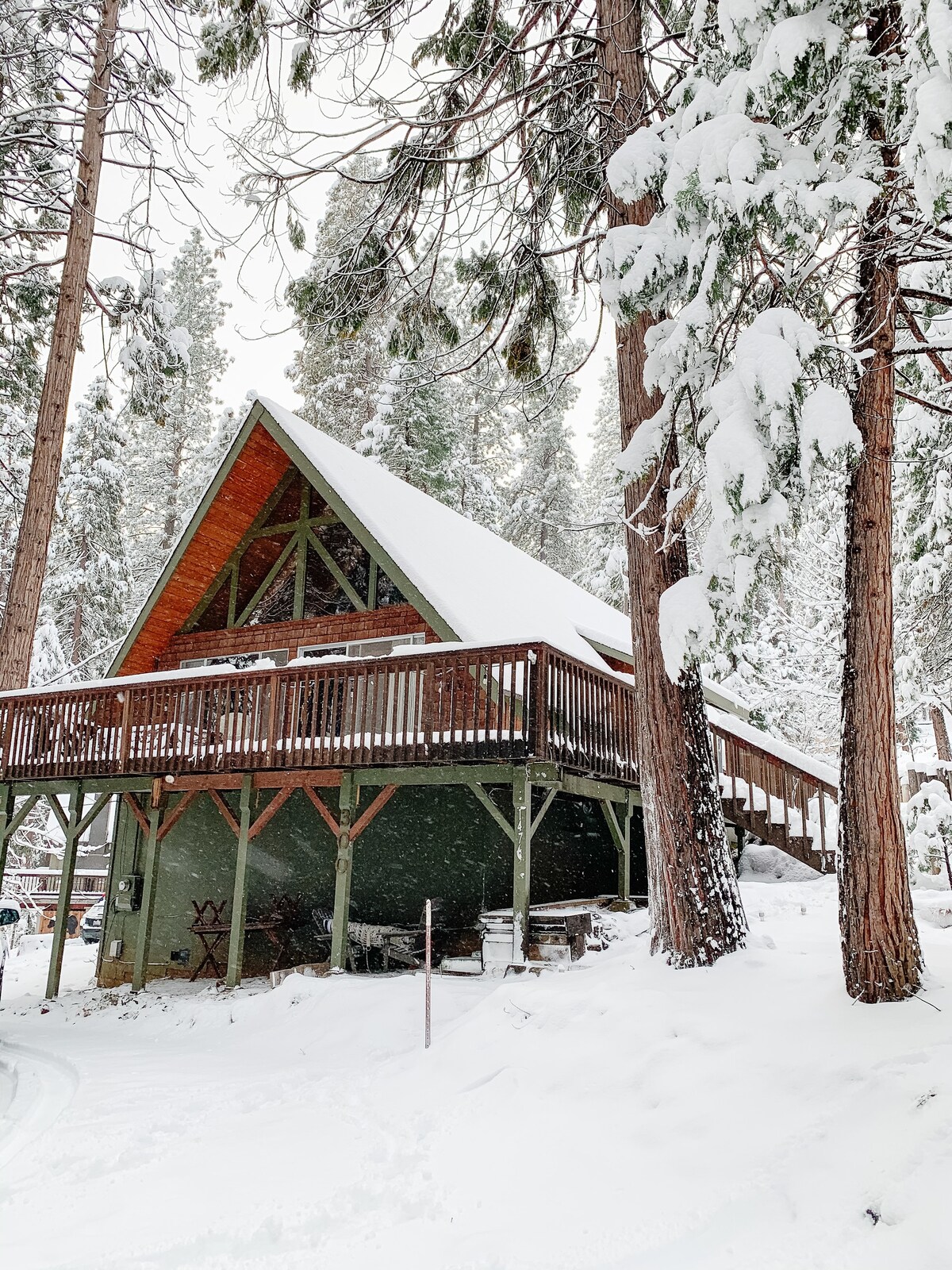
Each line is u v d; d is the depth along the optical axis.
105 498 30.80
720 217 5.24
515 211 9.44
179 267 40.69
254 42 8.54
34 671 26.80
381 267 9.50
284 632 15.17
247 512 15.86
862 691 5.82
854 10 5.20
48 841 23.98
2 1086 8.00
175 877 14.93
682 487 6.55
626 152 6.04
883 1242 3.30
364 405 29.39
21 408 23.52
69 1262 3.99
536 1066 5.73
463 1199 4.32
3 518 24.14
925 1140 3.73
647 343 6.39
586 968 8.10
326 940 13.32
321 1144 5.34
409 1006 8.31
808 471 4.96
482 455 37.53
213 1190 4.74
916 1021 4.99
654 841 7.36
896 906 5.56
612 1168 4.39
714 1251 3.54
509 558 19.08
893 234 5.71
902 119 5.05
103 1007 11.85
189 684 12.29
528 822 9.85
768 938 7.50
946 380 6.70
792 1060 4.91
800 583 20.55
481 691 10.07
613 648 17.23
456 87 9.26
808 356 5.11
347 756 10.66
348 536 15.10
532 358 10.44
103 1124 6.18
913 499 14.03
